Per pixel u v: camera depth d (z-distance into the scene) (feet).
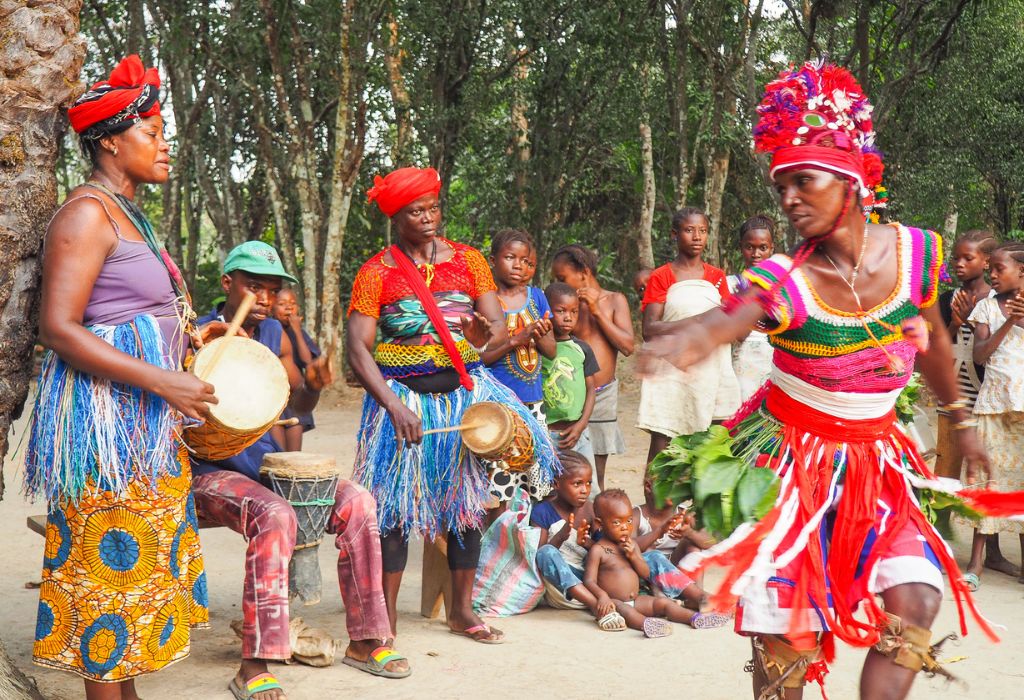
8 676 11.98
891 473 9.86
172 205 58.70
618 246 78.38
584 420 20.75
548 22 53.31
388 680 14.11
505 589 17.70
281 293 18.28
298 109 57.67
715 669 14.61
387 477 15.40
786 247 54.70
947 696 13.43
